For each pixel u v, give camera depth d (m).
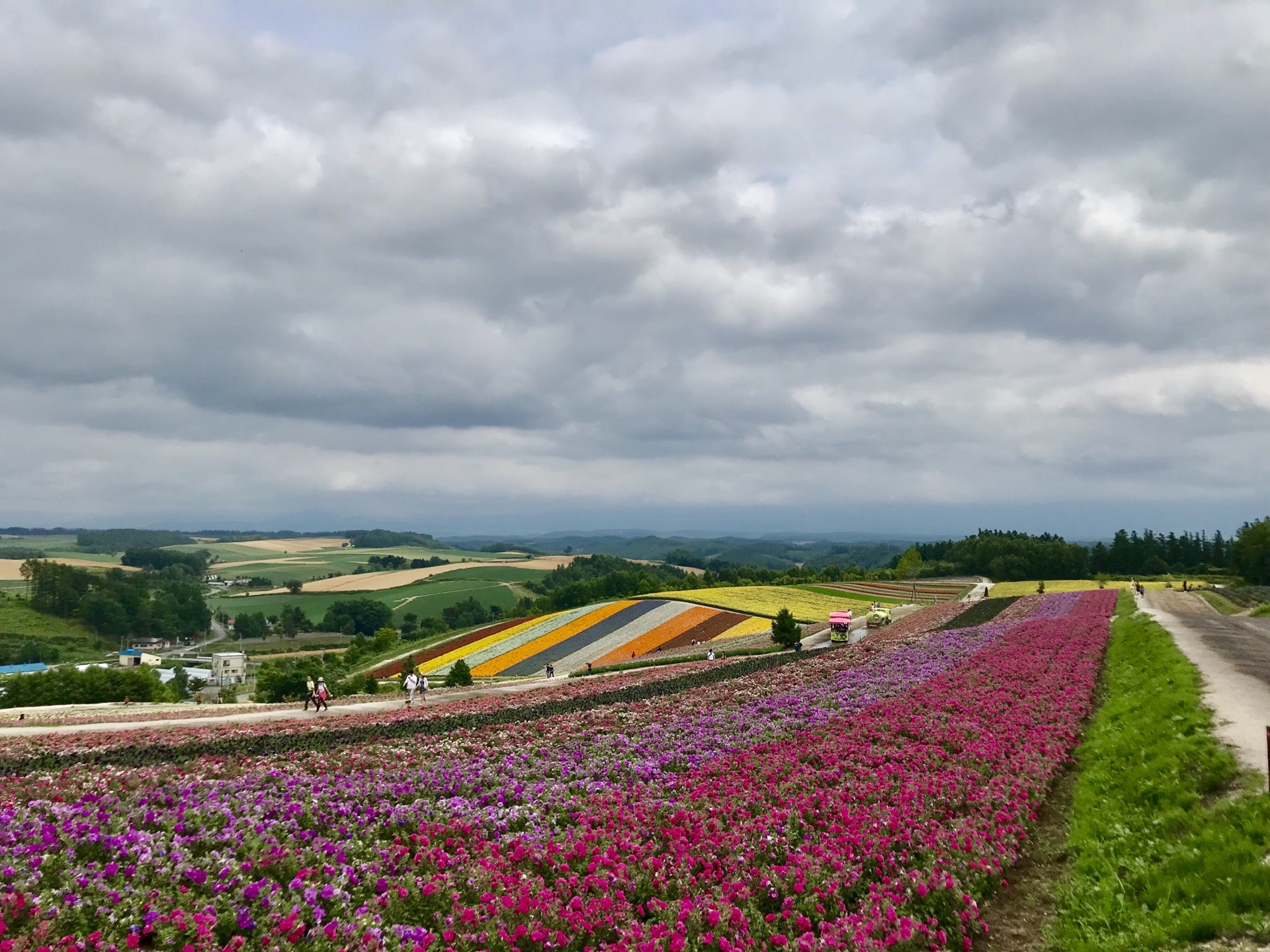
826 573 175.00
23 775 19.05
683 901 11.09
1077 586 136.88
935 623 65.31
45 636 146.75
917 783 16.80
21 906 8.70
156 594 176.75
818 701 28.25
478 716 29.20
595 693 35.44
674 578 187.00
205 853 11.80
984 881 12.79
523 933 10.04
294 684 66.56
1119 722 22.38
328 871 11.48
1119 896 11.69
